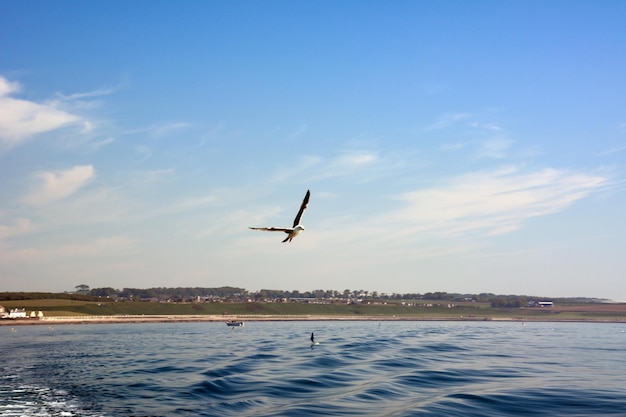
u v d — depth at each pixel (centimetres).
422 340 13600
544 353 10050
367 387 5778
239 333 17600
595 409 4688
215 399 5184
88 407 4891
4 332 17412
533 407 4769
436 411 4597
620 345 12525
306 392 5512
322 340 13562
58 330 19088
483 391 5541
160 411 4703
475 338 14988
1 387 5934
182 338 14600
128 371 7181
